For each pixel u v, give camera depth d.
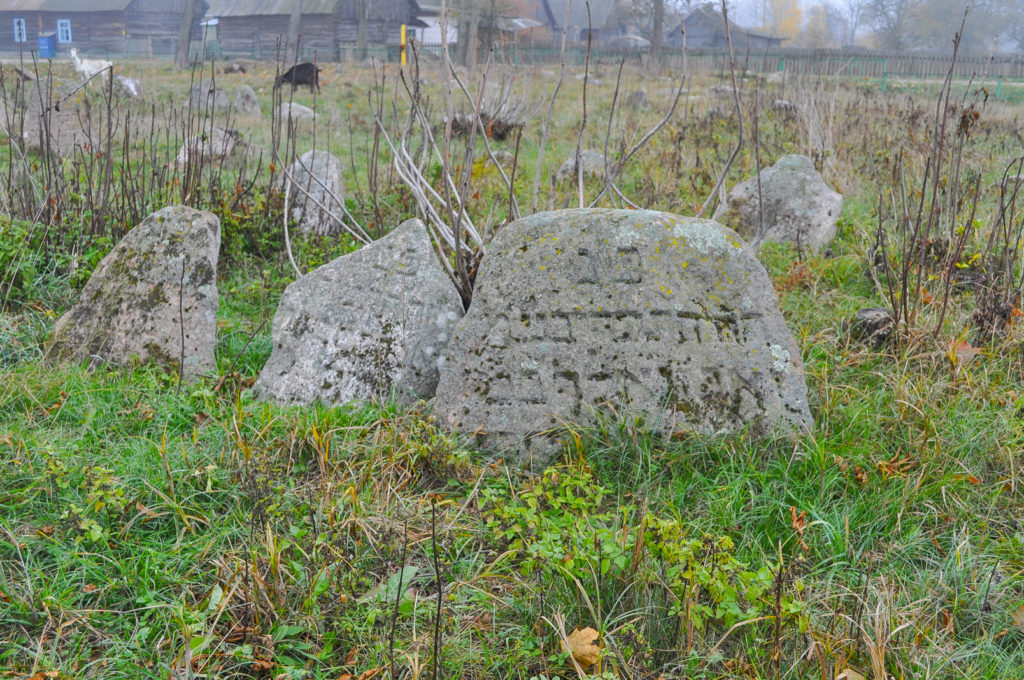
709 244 3.93
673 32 60.19
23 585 2.87
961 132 5.54
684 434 3.69
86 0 53.53
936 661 2.65
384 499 3.42
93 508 3.25
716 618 2.69
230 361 4.86
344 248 6.43
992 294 4.98
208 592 2.88
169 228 4.75
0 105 11.54
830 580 2.98
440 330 4.44
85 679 2.52
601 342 3.81
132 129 11.39
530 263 3.96
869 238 7.02
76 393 4.17
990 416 4.03
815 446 3.66
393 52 40.16
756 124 4.79
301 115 15.79
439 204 7.13
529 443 3.76
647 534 2.95
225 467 3.61
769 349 3.83
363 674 2.52
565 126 14.91
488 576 2.99
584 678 2.44
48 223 5.93
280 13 44.56
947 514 3.41
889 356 4.70
